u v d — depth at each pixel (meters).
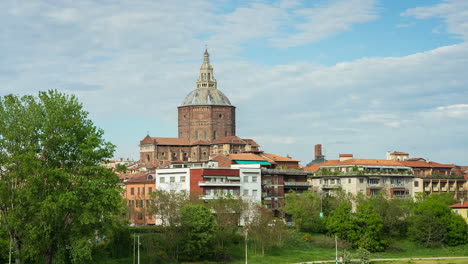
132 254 125.69
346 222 151.88
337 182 196.25
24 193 97.50
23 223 100.31
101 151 106.19
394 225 161.12
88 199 102.19
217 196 154.62
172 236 128.62
